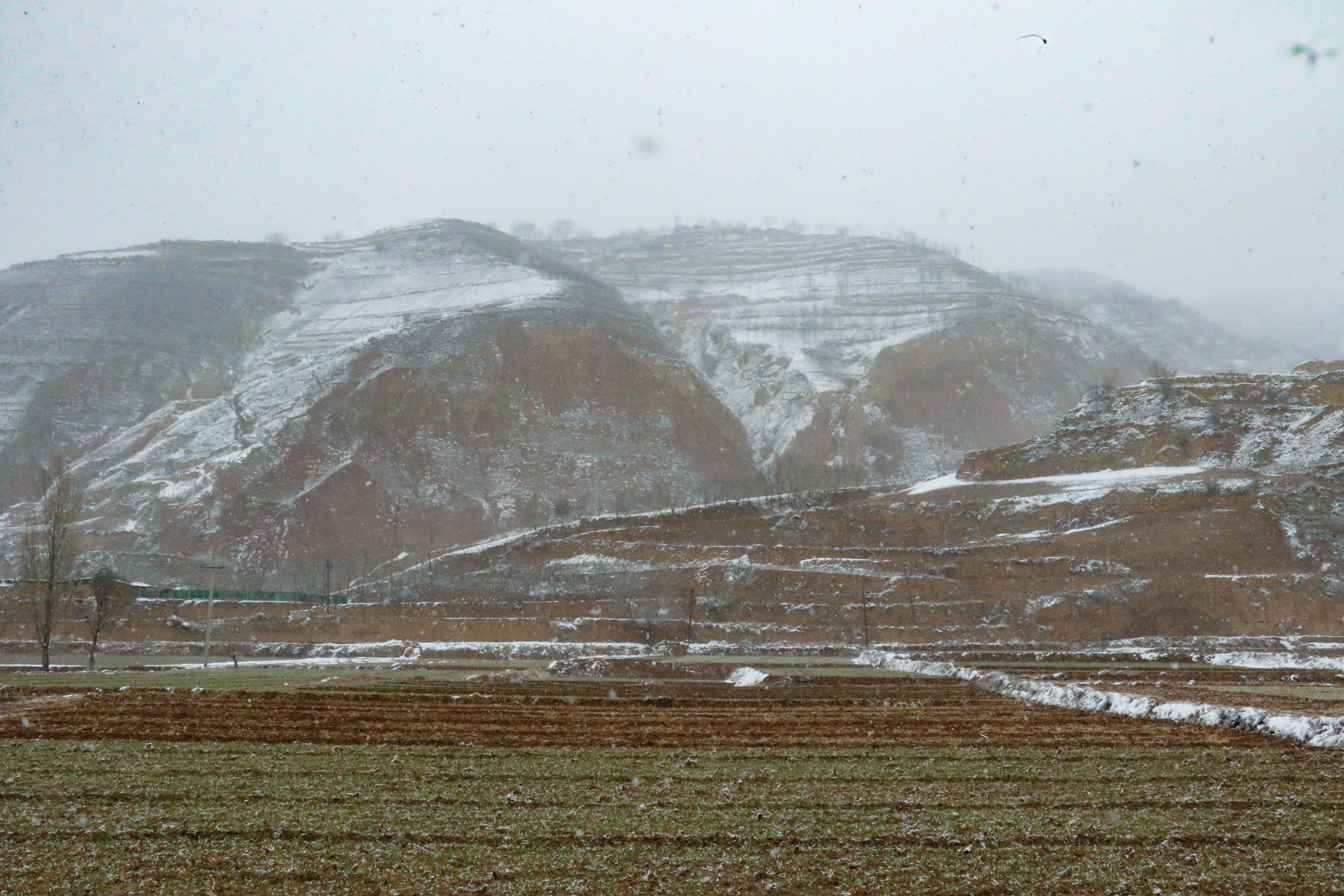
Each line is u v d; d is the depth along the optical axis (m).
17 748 33.59
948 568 133.75
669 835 23.59
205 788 27.72
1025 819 25.25
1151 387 188.00
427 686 56.12
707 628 116.88
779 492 187.38
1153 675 65.62
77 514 111.81
